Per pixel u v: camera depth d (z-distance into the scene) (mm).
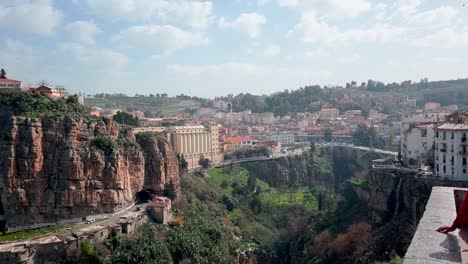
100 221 106938
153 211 120125
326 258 113625
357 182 145875
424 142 138500
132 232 104250
